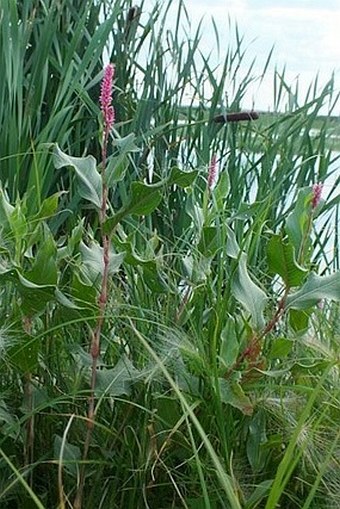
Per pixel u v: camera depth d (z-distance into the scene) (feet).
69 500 4.23
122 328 4.56
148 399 4.27
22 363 4.10
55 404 4.26
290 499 4.31
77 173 4.14
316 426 3.98
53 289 3.97
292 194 8.76
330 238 8.22
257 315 4.31
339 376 4.42
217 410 4.04
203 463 4.14
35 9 8.70
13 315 4.26
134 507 4.21
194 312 4.66
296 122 9.12
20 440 4.28
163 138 9.43
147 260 4.50
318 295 4.24
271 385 4.25
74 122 8.72
